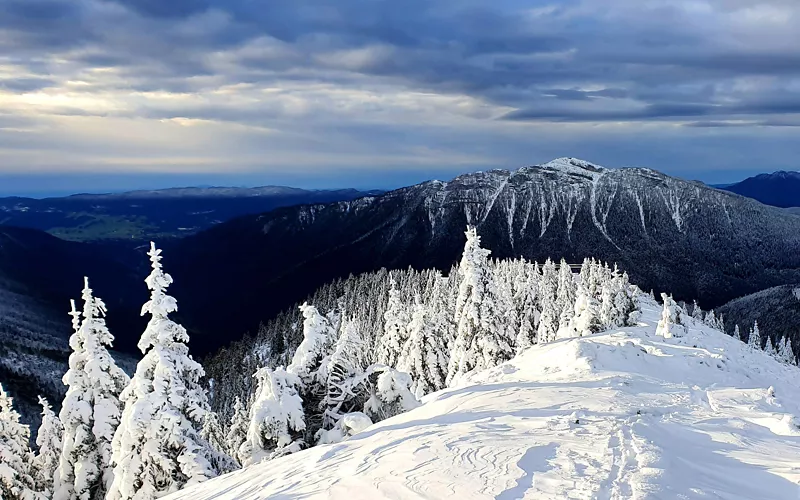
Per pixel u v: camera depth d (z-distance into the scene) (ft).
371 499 31.17
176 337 66.95
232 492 40.96
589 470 32.27
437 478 32.73
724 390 59.88
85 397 81.15
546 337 167.12
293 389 67.36
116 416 81.76
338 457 42.63
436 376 136.98
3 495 78.79
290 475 40.93
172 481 61.67
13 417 84.33
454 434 42.50
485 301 127.85
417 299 146.61
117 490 64.03
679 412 49.47
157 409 62.18
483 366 124.47
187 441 62.75
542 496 28.71
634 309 148.05
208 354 473.67
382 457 38.83
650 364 71.97
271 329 401.70
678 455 35.73
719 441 40.32
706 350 83.71
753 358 89.30
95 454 80.94
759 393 57.98
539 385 62.90
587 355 72.79
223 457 69.77
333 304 407.03
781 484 31.37
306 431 69.97
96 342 82.64
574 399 53.72
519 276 246.27
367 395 72.08
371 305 368.68
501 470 33.19
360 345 79.56
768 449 38.32
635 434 39.81
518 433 41.47
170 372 64.44
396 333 153.58
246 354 376.07
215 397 304.71
